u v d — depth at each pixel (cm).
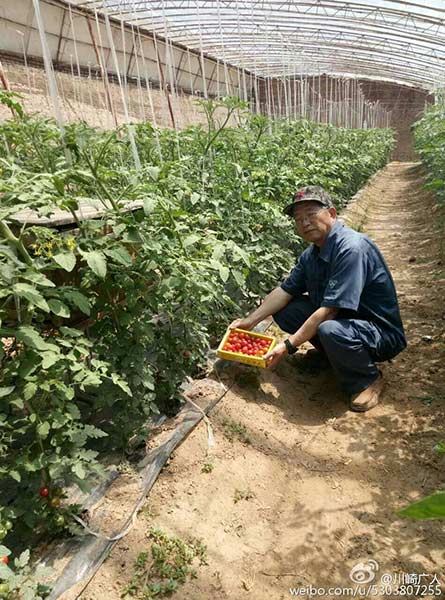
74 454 191
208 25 1428
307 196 305
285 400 322
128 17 1179
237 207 407
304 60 1739
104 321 244
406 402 312
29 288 166
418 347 383
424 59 1778
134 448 254
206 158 453
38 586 173
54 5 1017
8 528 170
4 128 300
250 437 279
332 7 1264
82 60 1253
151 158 444
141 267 237
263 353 314
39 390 204
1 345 174
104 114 1171
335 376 352
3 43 1017
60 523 195
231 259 369
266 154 534
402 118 2584
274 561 210
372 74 2256
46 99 999
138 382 225
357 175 1148
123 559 201
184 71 1653
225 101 400
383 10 1246
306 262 340
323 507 237
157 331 272
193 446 263
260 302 429
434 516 69
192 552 206
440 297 487
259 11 1342
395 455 268
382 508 235
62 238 214
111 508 220
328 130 1015
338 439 286
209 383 312
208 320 358
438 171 848
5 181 202
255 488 246
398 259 662
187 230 293
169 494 234
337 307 299
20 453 192
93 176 226
